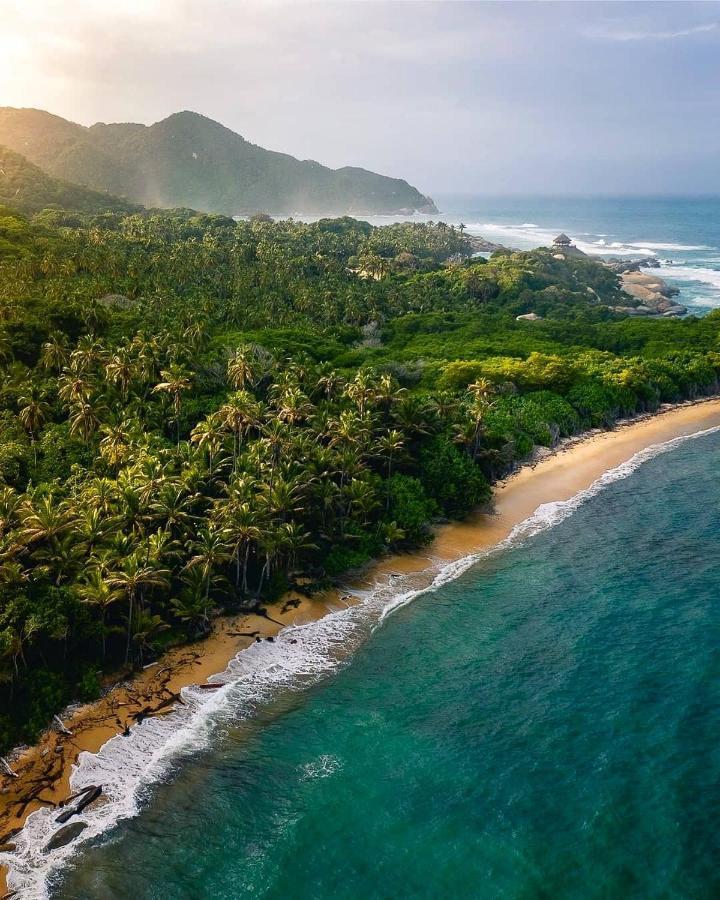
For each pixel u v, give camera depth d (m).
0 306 113.56
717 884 40.41
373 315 173.12
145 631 58.78
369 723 54.25
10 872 41.25
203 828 44.78
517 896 40.19
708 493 96.94
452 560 79.44
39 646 55.09
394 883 41.16
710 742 51.09
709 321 175.62
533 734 52.78
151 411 94.81
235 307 151.50
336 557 74.75
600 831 44.22
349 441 82.19
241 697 56.69
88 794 46.56
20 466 79.50
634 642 63.72
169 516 65.88
